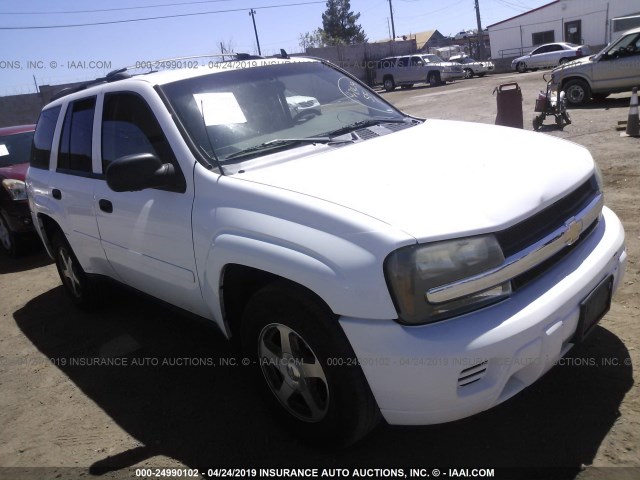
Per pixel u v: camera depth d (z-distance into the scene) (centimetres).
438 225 219
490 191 240
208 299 299
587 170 285
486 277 219
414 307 213
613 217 305
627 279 403
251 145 311
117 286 420
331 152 304
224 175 285
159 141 316
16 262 704
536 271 239
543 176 259
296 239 238
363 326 220
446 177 254
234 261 264
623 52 1274
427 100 2080
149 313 471
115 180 281
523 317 221
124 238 352
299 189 254
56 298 546
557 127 1077
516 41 4075
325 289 226
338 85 391
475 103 1678
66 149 427
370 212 228
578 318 245
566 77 1373
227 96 329
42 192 458
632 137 891
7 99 2261
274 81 355
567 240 252
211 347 398
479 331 214
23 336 464
